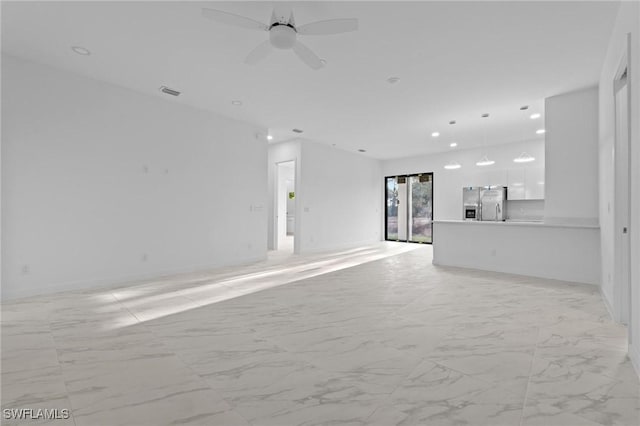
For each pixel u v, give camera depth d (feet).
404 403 5.68
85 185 14.20
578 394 5.92
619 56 9.53
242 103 17.63
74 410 5.49
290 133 24.20
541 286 14.56
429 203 32.91
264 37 11.05
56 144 13.37
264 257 22.58
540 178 24.98
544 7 9.25
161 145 16.92
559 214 16.03
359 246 31.37
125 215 15.53
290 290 13.91
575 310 11.02
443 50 11.75
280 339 8.63
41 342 8.41
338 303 11.94
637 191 7.00
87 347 8.11
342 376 6.64
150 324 9.78
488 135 24.50
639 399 5.75
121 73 13.91
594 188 15.03
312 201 27.07
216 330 9.29
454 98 16.61
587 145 15.25
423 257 23.79
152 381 6.48
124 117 15.48
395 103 17.40
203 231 18.86
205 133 18.93
